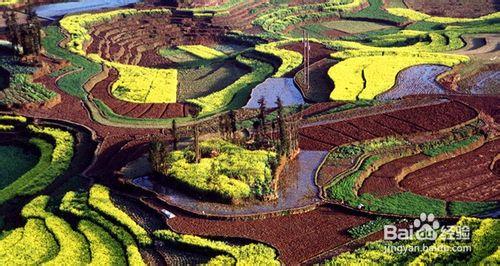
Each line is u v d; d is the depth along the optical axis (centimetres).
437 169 5725
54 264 4241
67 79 8206
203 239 4428
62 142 6381
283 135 5591
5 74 8288
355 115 6681
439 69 8356
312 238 4434
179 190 5162
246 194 4947
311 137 6141
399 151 5856
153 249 4434
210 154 5603
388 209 4781
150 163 5500
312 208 4844
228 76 9162
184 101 7775
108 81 8412
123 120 6981
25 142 6562
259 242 4400
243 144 5834
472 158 5919
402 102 6981
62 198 5178
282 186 5181
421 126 6338
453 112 6650
